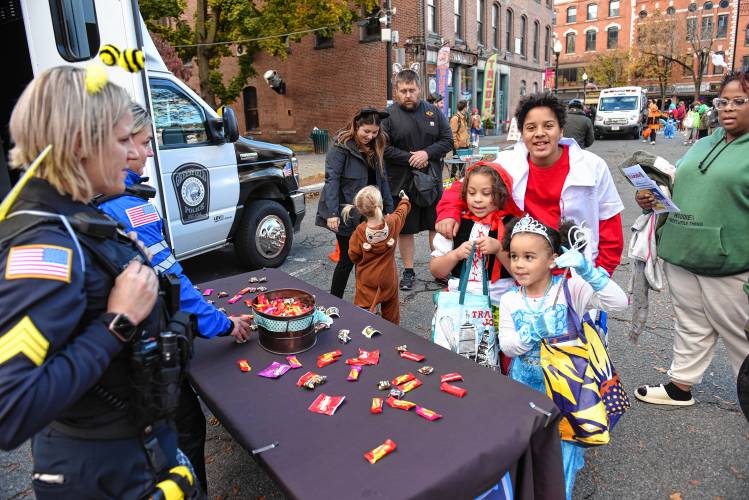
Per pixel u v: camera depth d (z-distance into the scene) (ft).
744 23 131.44
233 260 20.85
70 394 3.34
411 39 61.82
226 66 74.33
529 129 7.64
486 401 5.75
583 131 24.48
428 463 4.75
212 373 6.57
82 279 3.53
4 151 12.38
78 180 3.60
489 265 8.39
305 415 5.60
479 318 7.72
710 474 8.11
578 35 153.69
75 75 3.52
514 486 5.68
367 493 4.38
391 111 15.43
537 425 5.39
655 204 9.25
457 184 8.73
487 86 77.25
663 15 132.26
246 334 7.47
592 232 8.18
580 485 7.93
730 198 8.16
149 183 12.18
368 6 49.16
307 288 9.84
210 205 16.46
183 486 4.27
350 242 11.55
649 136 74.74
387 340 7.45
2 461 8.90
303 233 25.39
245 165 17.97
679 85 143.33
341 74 65.26
